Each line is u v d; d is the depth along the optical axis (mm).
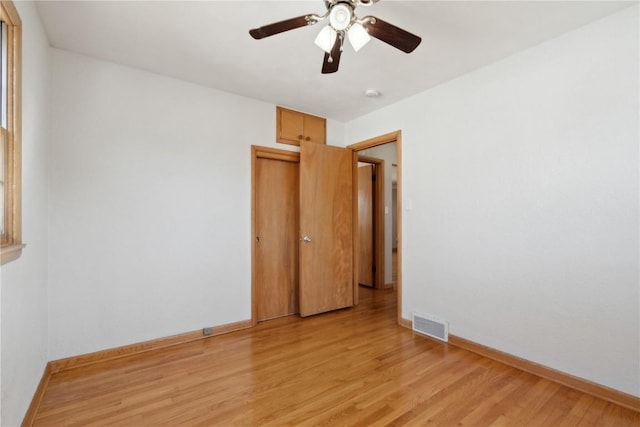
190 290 2963
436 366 2422
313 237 3678
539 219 2307
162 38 2262
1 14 1453
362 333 3129
